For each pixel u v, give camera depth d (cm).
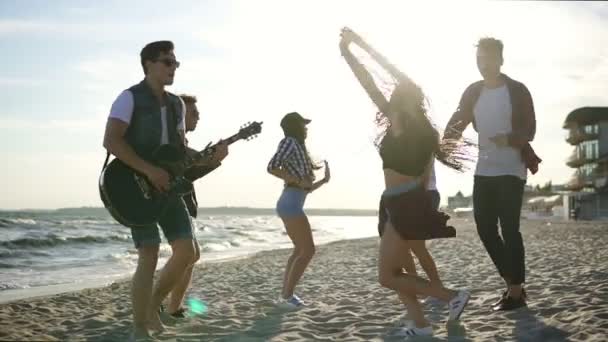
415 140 409
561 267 881
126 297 800
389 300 662
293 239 628
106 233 3662
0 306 700
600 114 6669
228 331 494
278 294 780
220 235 3969
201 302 706
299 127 614
